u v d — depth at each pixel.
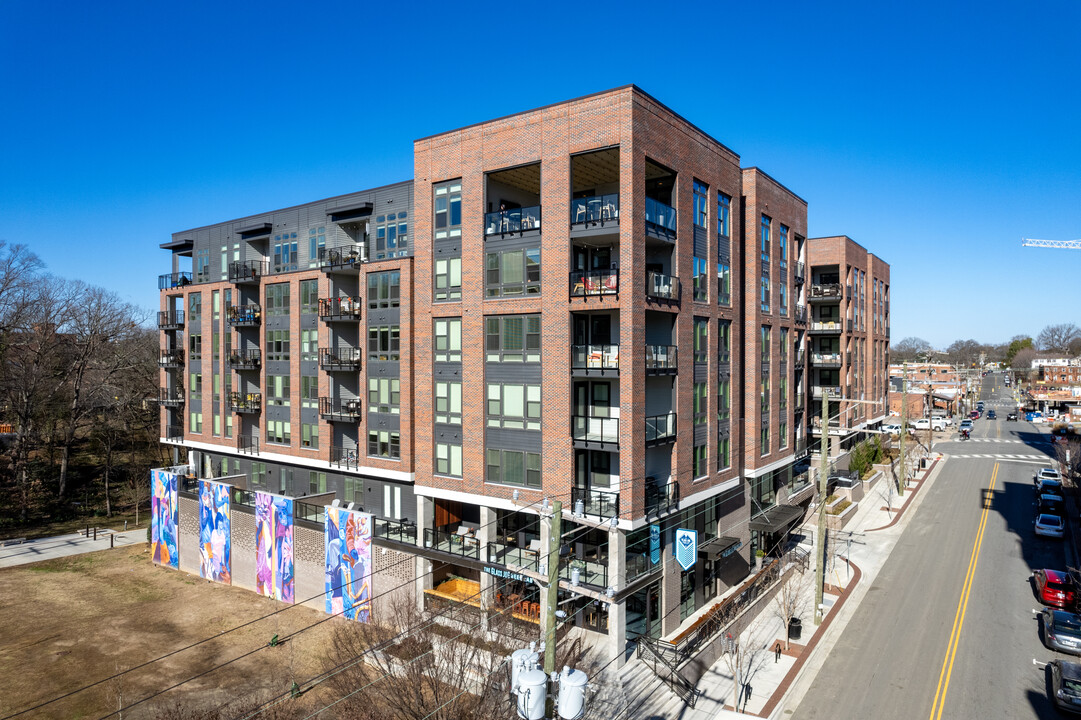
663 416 27.00
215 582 37.53
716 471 31.28
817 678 24.73
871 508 50.38
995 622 29.48
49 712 23.22
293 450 40.31
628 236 24.62
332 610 32.25
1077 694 21.70
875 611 31.00
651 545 27.16
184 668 26.44
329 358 37.03
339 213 38.81
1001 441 88.69
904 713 22.23
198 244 49.47
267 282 42.09
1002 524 45.97
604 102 25.16
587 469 27.91
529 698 11.63
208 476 47.69
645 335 27.06
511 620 24.66
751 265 35.00
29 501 53.94
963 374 179.75
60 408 61.62
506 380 27.67
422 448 30.31
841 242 53.88
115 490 57.84
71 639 29.41
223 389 45.81
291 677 25.30
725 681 24.53
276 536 34.75
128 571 39.62
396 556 30.25
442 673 20.66
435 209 30.17
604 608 27.33
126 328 72.25
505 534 28.97
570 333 25.84
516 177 29.05
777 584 33.66
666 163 27.09
